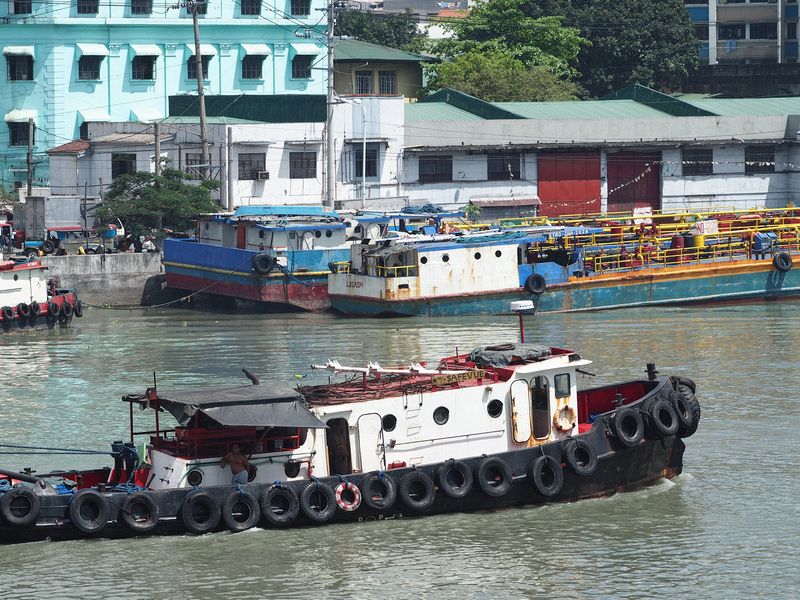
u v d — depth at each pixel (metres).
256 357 114.44
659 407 74.12
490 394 72.12
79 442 85.88
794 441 83.88
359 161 188.12
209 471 68.06
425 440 71.19
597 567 64.94
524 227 149.00
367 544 67.31
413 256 136.62
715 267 143.75
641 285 142.00
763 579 63.44
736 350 113.62
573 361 73.81
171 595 62.06
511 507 71.75
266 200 181.88
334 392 71.88
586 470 72.00
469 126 194.62
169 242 155.88
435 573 64.25
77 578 63.53
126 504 66.56
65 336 129.75
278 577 63.84
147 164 182.88
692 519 70.62
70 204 177.12
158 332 131.62
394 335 125.06
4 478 70.06
